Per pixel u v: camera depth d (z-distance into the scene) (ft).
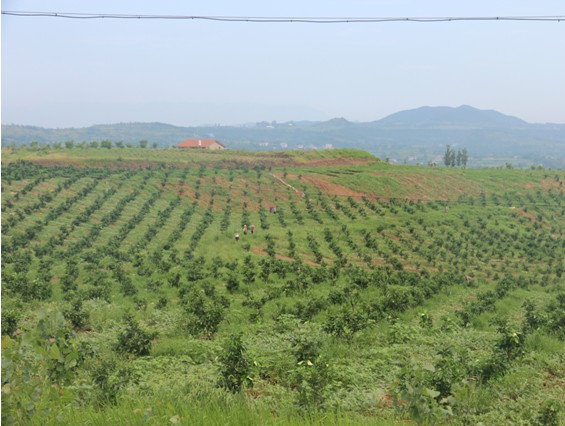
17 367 22.20
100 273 139.33
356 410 38.09
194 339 70.03
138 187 302.25
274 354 55.52
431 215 273.13
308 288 122.52
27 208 231.50
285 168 376.89
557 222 285.23
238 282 123.24
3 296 99.71
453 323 82.02
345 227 233.14
